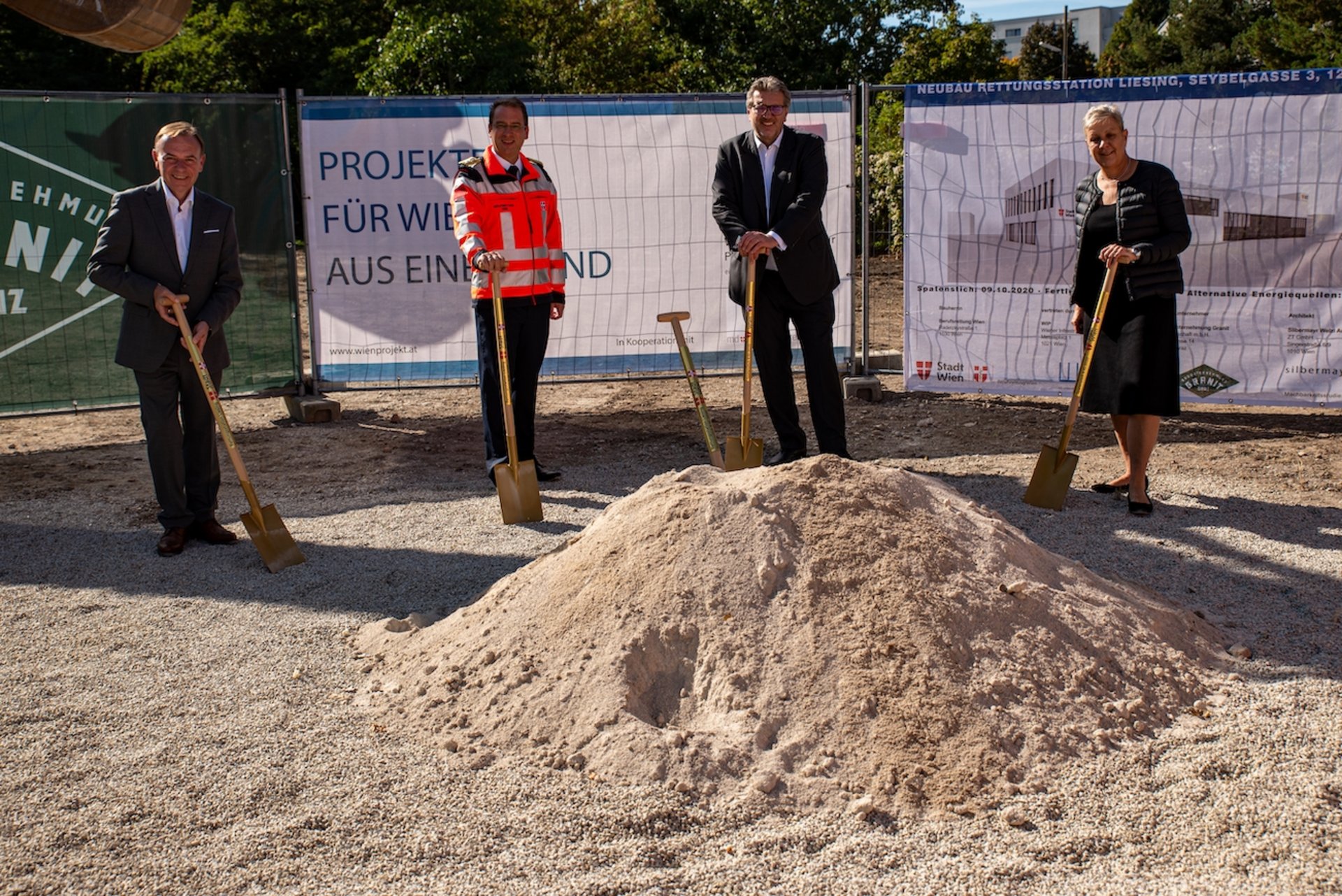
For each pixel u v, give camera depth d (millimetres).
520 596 4129
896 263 16344
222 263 5684
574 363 8828
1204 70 47938
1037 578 4008
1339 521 5762
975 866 2844
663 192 8688
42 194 7918
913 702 3373
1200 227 7992
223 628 4598
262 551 5328
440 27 26141
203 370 5352
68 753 3527
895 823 3053
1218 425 8086
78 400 8227
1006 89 8164
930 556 3812
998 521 4273
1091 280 5938
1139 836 2957
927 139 8398
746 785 3225
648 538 3945
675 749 3312
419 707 3740
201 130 8164
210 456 5828
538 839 3006
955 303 8547
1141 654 3795
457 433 8383
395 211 8531
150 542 5848
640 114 8586
